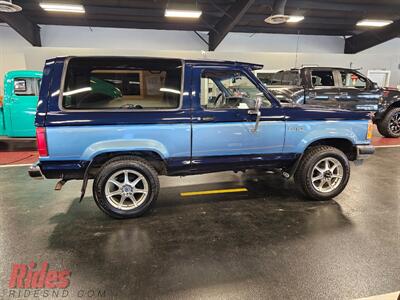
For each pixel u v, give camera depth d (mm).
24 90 6035
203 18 10523
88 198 3598
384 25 10859
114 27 11328
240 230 2787
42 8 8500
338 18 11062
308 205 3359
